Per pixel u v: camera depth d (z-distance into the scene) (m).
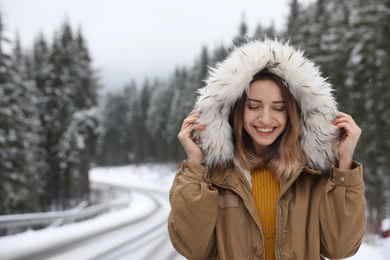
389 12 15.17
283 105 1.70
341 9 22.20
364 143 16.56
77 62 35.06
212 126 1.73
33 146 24.52
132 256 8.08
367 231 13.47
